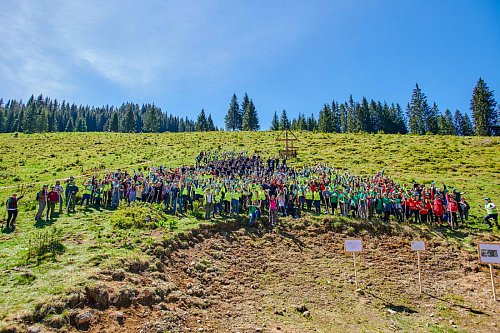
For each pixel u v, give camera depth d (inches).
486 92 3238.2
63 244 609.3
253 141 2475.4
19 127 4478.3
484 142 2073.1
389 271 697.0
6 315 372.5
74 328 388.2
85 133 3043.8
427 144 2196.1
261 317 504.1
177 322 449.7
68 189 867.4
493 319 527.2
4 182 1201.4
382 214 971.3
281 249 761.0
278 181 1088.2
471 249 785.6
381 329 490.0
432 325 505.7
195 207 921.5
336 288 621.0
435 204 925.8
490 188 1237.1
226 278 615.8
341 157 1899.6
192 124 7273.6
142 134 2992.1
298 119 4975.4
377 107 4360.2
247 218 875.4
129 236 677.3
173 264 609.6
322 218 909.8
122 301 452.8
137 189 947.3
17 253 555.5
